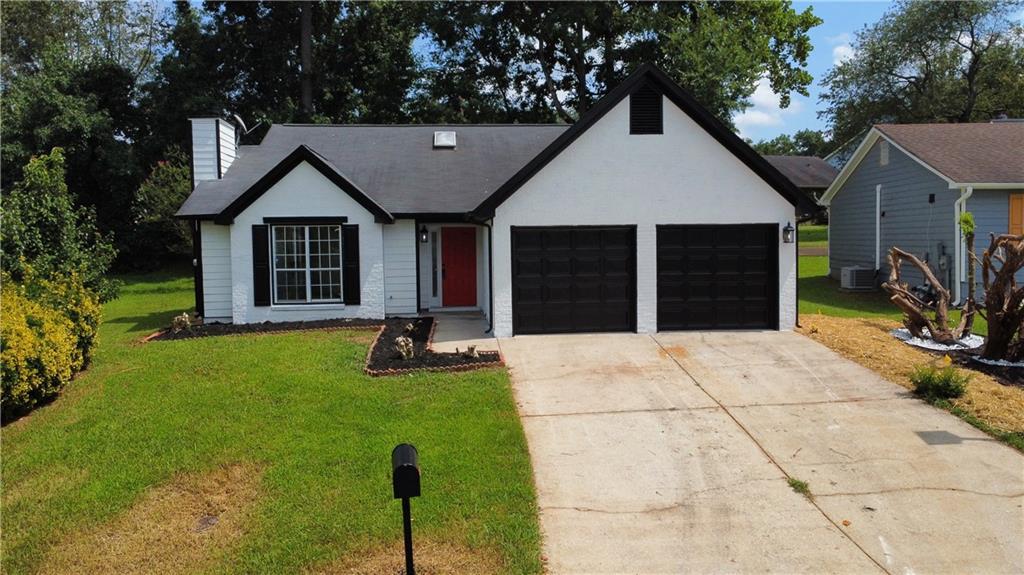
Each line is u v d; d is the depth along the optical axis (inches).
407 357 408.8
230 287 589.0
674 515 220.8
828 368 390.0
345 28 1302.9
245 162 674.8
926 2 1475.1
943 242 686.5
